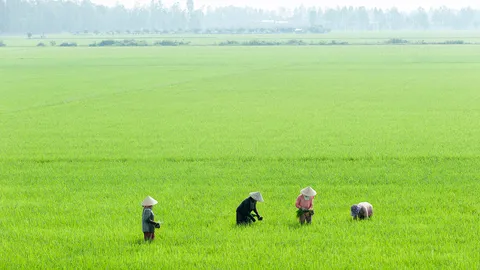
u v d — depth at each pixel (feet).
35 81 451.53
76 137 212.43
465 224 100.83
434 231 97.25
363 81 435.94
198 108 297.74
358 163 159.53
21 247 91.15
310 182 137.18
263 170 151.43
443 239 93.20
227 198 122.21
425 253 86.22
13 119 262.88
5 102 328.29
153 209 113.50
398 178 140.05
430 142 191.93
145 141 201.67
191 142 198.49
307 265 81.56
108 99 339.98
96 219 107.04
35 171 154.71
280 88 394.32
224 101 327.06
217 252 88.43
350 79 451.94
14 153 180.14
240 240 93.50
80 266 82.74
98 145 194.18
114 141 202.39
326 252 86.99
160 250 88.58
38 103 323.37
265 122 247.09
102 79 464.24
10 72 537.24
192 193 126.93
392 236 95.20
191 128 232.12
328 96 347.15
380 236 94.58
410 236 94.79
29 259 85.56
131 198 123.24
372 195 123.75
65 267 81.97
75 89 394.93
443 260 83.35
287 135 211.61
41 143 199.41
